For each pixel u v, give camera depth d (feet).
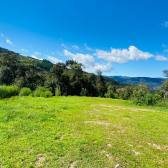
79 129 17.17
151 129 19.07
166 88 123.24
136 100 51.39
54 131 15.72
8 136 13.73
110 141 14.25
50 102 36.17
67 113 24.86
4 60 137.49
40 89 55.77
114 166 10.16
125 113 29.22
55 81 115.44
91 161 10.55
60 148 12.05
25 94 46.60
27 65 170.50
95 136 15.17
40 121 19.07
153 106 47.55
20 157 10.45
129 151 12.50
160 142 15.02
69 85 126.31
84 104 38.73
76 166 9.86
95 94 144.66
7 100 33.17
